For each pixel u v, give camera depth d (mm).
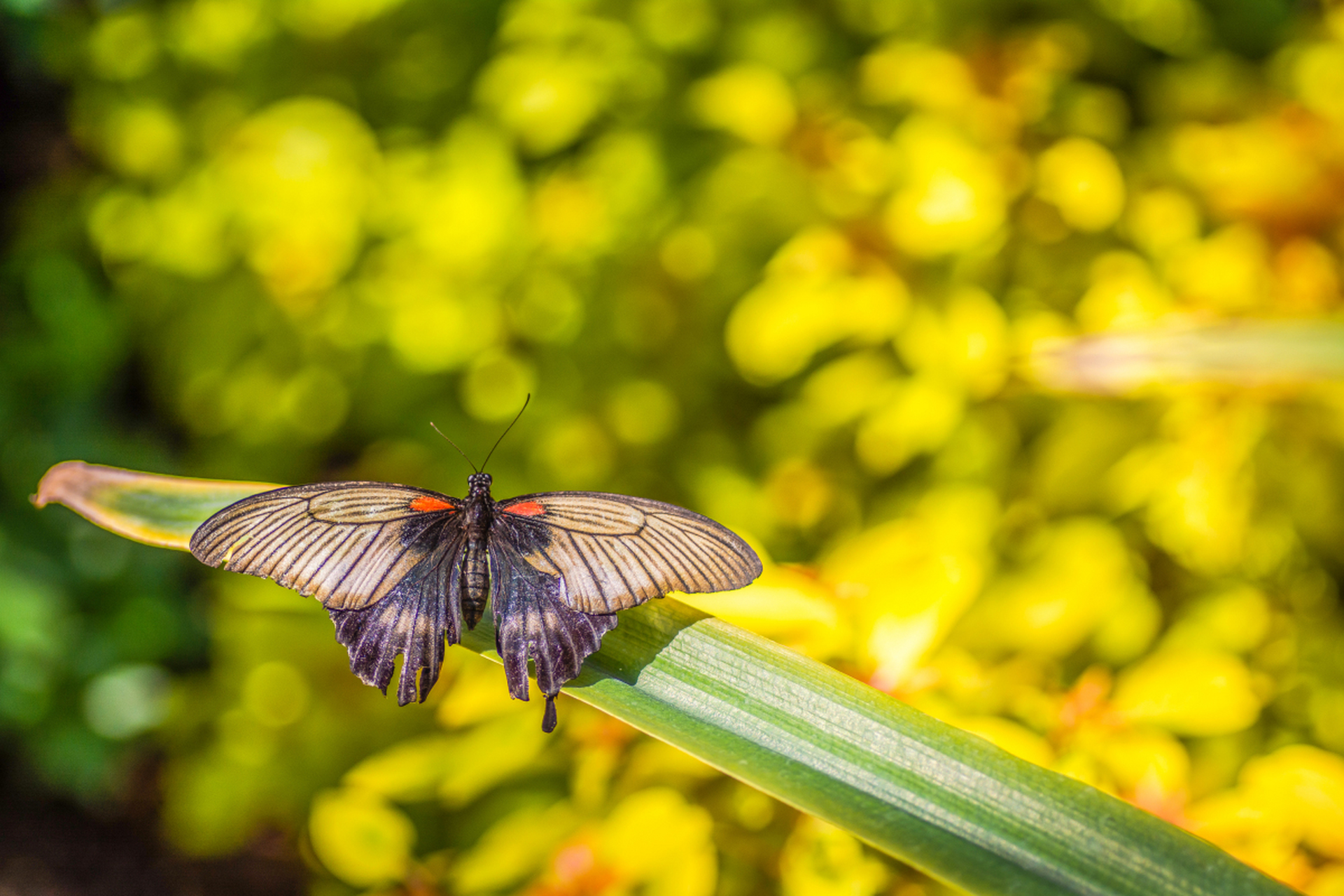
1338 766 656
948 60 778
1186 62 840
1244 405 747
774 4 841
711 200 810
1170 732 714
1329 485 761
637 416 847
